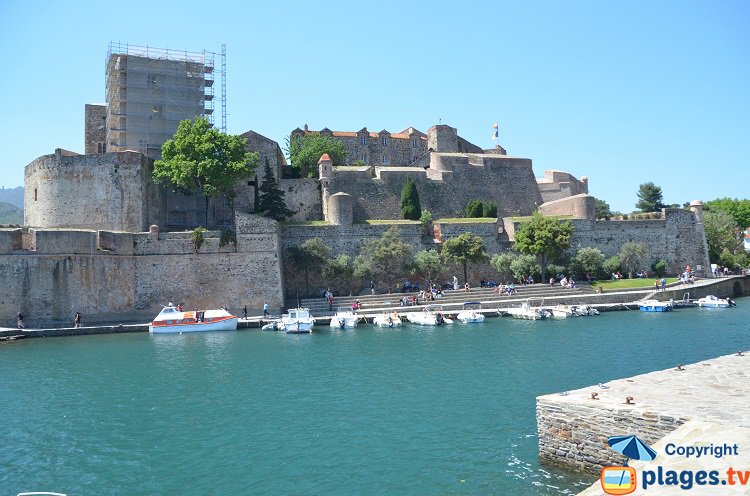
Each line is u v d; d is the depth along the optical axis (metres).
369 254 67.06
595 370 32.66
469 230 74.50
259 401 27.70
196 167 62.97
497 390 28.66
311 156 85.00
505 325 53.94
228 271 59.66
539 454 17.64
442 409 25.53
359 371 34.16
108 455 20.78
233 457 20.44
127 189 63.69
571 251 77.69
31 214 66.94
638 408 15.70
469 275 73.31
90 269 54.94
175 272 58.44
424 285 70.00
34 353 41.41
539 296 67.06
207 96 80.69
